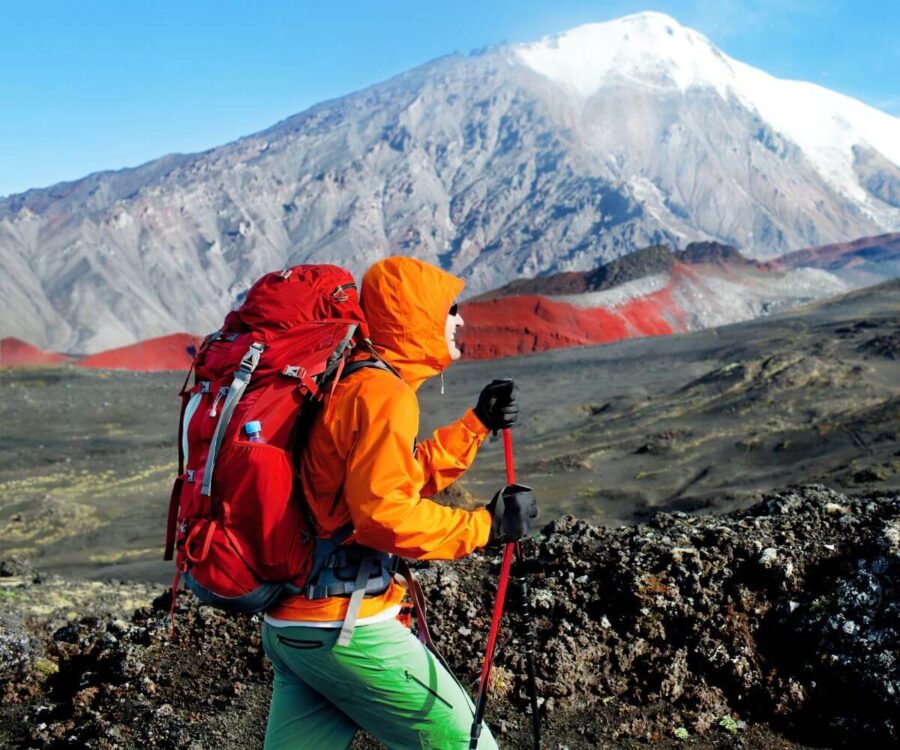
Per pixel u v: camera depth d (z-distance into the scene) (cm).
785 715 433
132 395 9450
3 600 880
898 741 401
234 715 449
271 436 267
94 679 512
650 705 448
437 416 8550
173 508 296
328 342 274
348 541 277
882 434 4725
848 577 468
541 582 525
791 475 4334
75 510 4853
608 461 5381
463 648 486
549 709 446
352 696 285
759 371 7631
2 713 505
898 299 12412
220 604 271
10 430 7950
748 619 473
